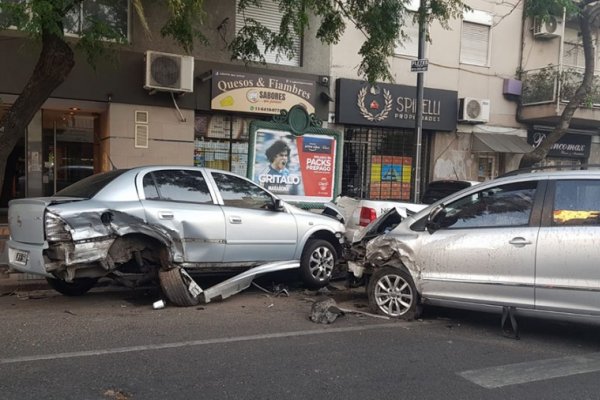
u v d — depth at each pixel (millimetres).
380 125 14688
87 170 14047
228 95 12883
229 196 7562
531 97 16359
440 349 5328
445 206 6367
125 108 12023
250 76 13070
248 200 7762
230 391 4129
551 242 5465
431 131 15703
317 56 14039
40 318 6191
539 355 5199
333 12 10398
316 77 13945
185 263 6957
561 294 5383
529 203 5770
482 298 5848
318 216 8477
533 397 4137
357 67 14484
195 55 12750
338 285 8695
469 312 6891
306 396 4074
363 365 4797
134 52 11977
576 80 15828
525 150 16047
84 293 7645
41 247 6117
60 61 7723
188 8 8352
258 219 7605
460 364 4887
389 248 6512
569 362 4996
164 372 4500
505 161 16781
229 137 13453
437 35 15391
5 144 7770
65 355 4879
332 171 11445
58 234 6102
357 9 10141
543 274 5477
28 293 7648
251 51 11078
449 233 6125
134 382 4262
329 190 11430
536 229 5605
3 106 12266
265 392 4129
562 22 16469
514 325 5691
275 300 7516
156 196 6922
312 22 13883
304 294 8000
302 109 11047
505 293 5707
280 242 7824
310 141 11219
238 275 7473
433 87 15461
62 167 13867
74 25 11203
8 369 4496
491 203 6027
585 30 12766
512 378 4547
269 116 13688
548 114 15867
